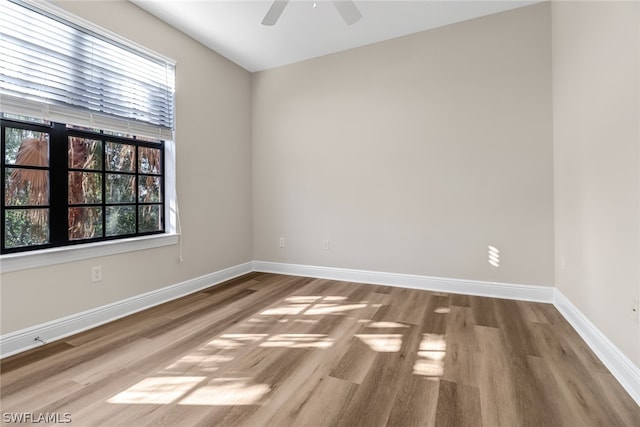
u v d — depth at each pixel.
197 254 3.23
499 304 2.73
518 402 1.42
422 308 2.66
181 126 3.02
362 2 2.65
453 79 3.02
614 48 1.64
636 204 1.45
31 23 1.96
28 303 1.96
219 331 2.23
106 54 2.39
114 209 2.57
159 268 2.83
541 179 2.73
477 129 2.94
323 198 3.69
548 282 2.74
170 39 2.89
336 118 3.58
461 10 2.79
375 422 1.30
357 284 3.43
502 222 2.88
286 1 2.01
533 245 2.77
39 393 1.51
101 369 1.73
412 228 3.25
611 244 1.69
